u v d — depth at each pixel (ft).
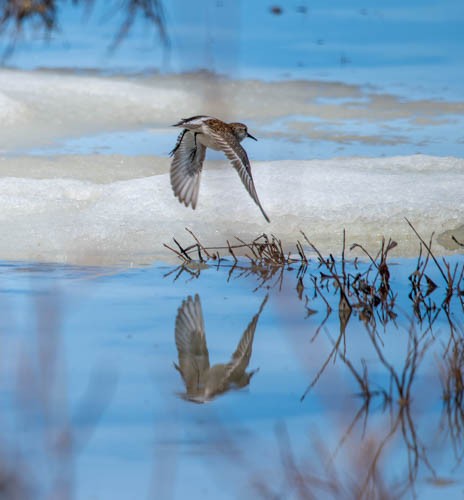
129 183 89.25
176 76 126.62
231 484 43.34
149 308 64.85
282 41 145.38
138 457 45.34
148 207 85.10
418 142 104.83
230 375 54.80
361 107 117.80
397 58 139.44
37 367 51.85
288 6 163.22
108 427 47.98
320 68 133.80
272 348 58.90
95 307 64.69
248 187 59.52
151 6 143.33
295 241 80.38
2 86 118.01
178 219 83.41
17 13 143.64
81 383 52.42
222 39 65.62
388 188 88.22
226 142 62.13
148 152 99.81
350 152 100.63
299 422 49.24
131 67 130.41
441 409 50.83
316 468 44.80
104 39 143.84
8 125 105.70
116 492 42.29
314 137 105.81
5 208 83.87
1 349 55.36
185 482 43.34
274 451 46.14
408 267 75.15
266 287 70.18
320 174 91.35
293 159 98.07
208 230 81.66
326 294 69.10
